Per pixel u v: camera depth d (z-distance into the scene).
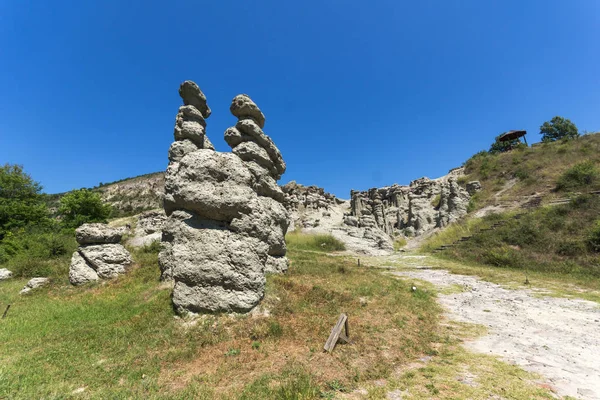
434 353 7.21
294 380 5.44
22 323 9.45
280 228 14.06
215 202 9.09
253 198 9.88
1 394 5.10
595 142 39.25
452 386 5.54
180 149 14.63
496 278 16.61
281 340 7.38
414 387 5.52
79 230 14.77
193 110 15.56
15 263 19.03
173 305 8.96
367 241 31.16
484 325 9.42
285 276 12.67
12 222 30.75
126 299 11.04
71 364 6.36
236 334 7.56
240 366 6.15
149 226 33.09
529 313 10.61
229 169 9.69
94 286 13.56
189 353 6.69
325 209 53.50
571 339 8.19
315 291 10.78
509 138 56.62
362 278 14.41
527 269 19.02
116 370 6.06
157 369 6.09
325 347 6.72
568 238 20.52
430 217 41.00
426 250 29.42
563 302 11.77
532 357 7.00
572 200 24.66
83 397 5.05
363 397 5.16
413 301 11.52
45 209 35.25
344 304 10.17
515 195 34.88
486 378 5.88
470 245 25.53
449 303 12.09
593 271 16.55
